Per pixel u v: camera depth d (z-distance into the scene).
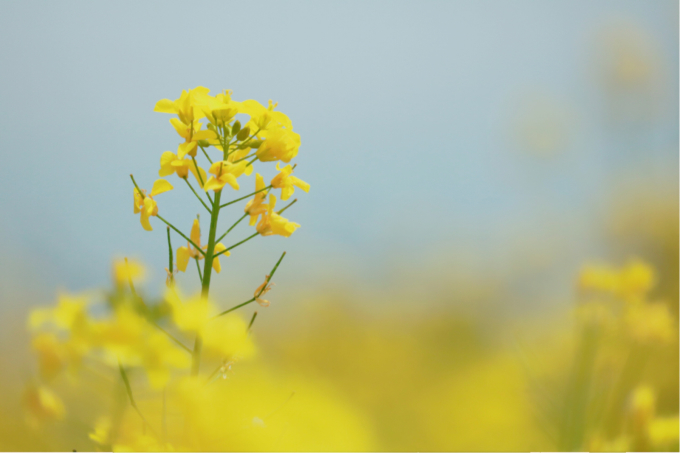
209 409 0.52
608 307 0.66
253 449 0.53
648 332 0.65
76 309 0.52
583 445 0.64
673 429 0.62
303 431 0.59
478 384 1.24
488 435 1.02
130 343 0.52
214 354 0.53
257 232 0.56
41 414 0.53
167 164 0.56
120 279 0.53
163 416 0.52
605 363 0.65
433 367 1.60
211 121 0.56
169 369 0.52
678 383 0.70
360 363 1.57
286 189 0.57
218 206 0.56
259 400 0.58
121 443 0.52
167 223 0.55
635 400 0.63
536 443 0.83
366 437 0.62
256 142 0.56
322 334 1.81
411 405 1.23
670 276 1.34
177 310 0.53
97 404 0.53
